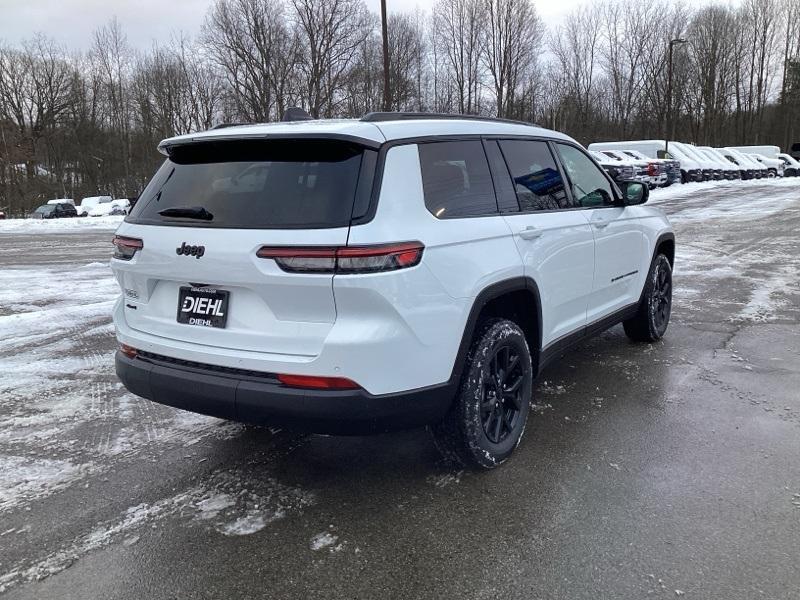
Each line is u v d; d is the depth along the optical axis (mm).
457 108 50531
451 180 3115
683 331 5965
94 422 4074
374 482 3264
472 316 3021
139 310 3203
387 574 2539
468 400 3086
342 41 41469
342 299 2582
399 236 2676
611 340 5738
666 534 2742
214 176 2988
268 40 41594
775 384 4496
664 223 5617
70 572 2582
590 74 58344
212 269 2771
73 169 60250
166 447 3705
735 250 11195
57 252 13891
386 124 2930
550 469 3346
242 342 2795
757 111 66875
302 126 2889
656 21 56750
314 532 2834
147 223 3084
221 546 2740
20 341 6004
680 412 4047
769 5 64375
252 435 3859
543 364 3830
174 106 54312
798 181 36969
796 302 7039
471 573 2531
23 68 58375
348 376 2621
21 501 3113
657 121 58125
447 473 3334
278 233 2627
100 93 59781
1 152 52281
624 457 3457
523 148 3805
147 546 2750
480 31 49031
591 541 2711
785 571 2479
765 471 3262
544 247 3629
